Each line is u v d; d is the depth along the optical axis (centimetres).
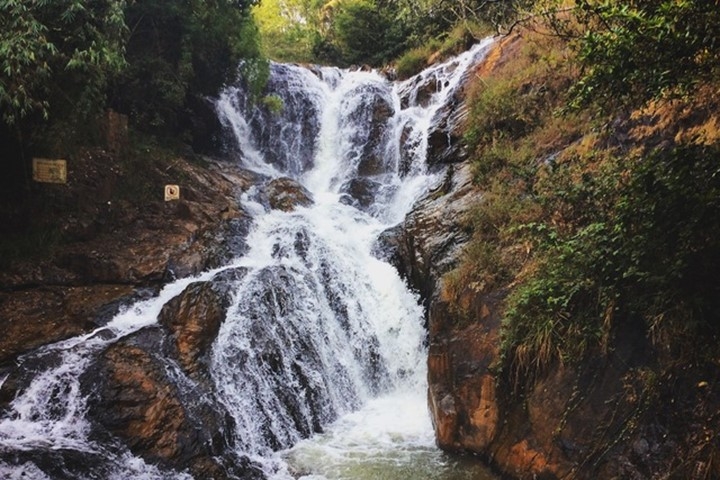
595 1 583
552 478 538
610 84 494
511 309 620
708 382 454
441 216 905
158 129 1141
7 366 636
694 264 462
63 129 800
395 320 890
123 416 585
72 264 803
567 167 716
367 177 1351
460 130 1157
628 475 478
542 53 1058
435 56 1611
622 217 503
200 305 738
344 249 991
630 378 514
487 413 628
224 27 1166
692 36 416
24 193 823
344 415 780
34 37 643
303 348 792
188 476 559
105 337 686
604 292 543
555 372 577
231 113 1366
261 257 935
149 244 875
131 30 1034
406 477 595
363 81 1625
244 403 686
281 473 609
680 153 471
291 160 1454
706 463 427
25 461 509
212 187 1068
